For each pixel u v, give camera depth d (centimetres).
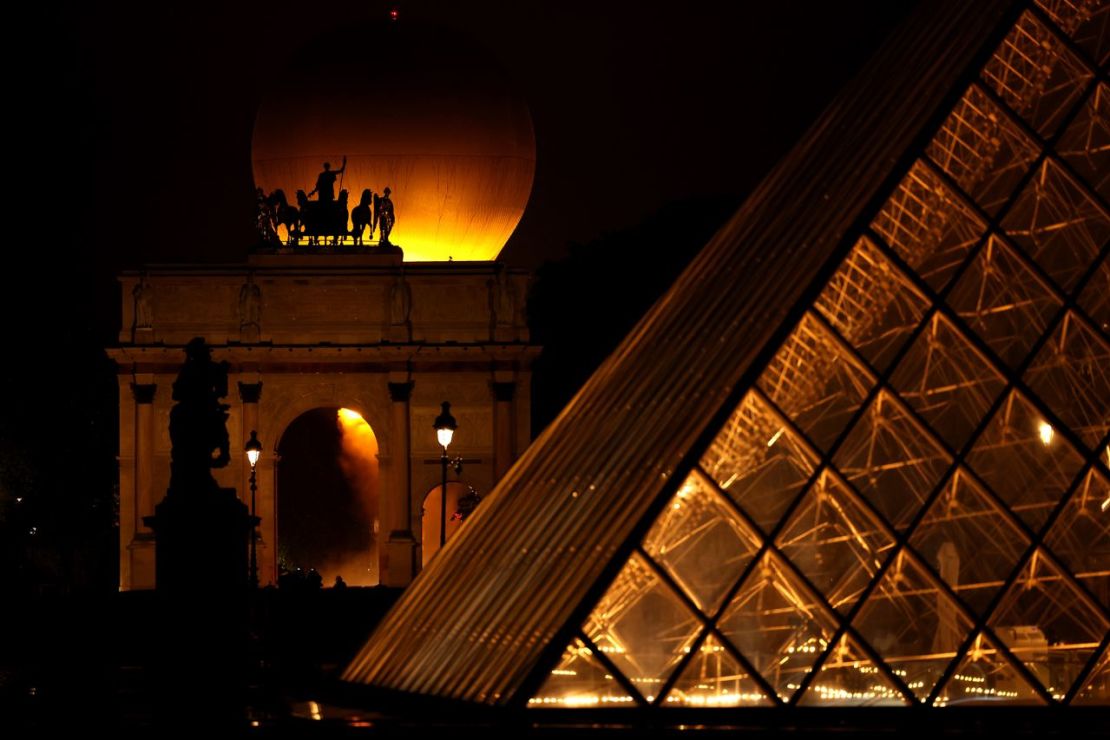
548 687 4659
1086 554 4822
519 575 5103
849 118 5869
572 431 5766
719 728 4631
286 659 10431
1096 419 4897
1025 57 5116
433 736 4731
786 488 4769
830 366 4866
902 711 4709
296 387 18638
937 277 4934
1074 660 4784
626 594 4681
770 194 6012
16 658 10962
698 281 5925
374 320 18838
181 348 18375
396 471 18625
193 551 8719
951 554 4797
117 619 12862
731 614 4691
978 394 4894
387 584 18525
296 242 19450
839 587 4741
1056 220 5016
